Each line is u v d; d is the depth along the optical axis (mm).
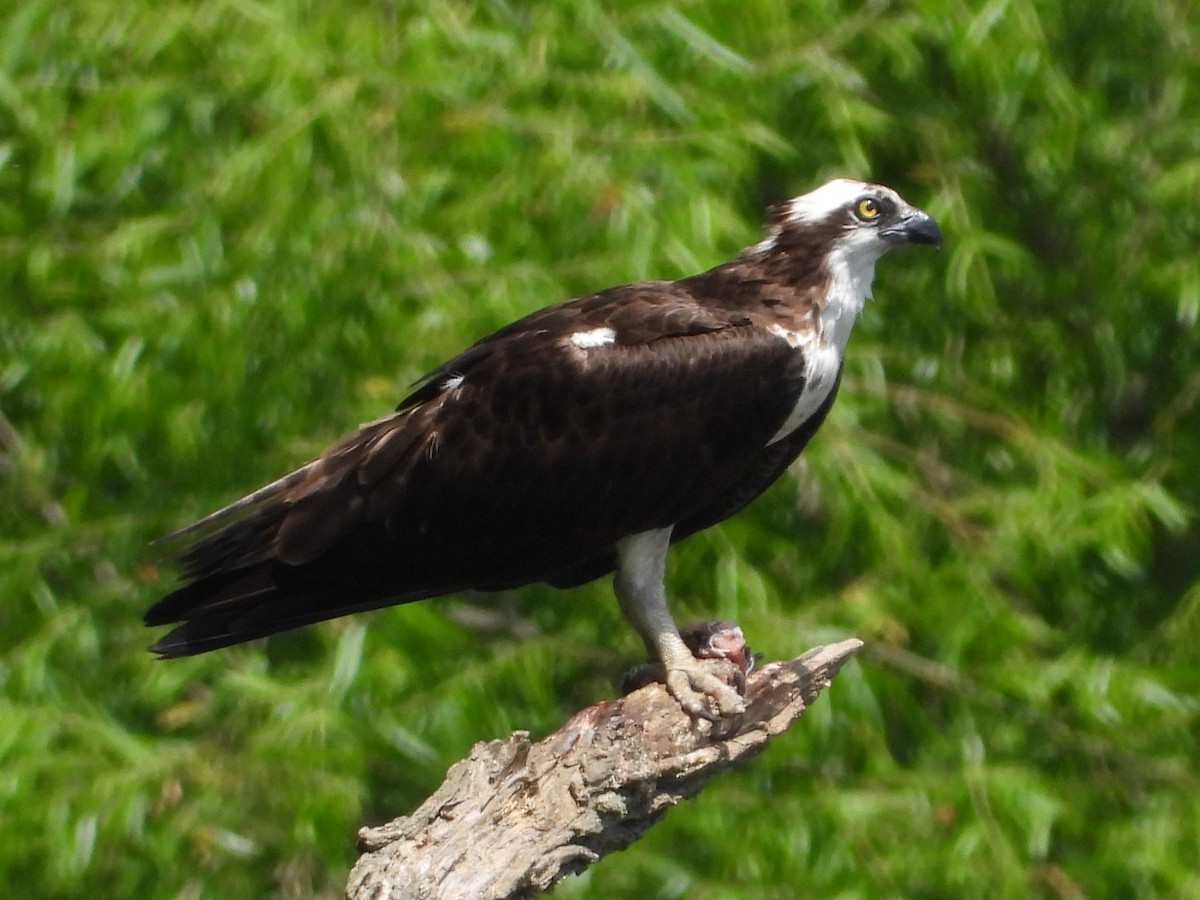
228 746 12594
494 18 12664
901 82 14320
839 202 9133
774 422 8883
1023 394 14664
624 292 9141
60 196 12125
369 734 12062
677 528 9445
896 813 12273
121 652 13086
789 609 12719
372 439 8875
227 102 12633
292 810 11984
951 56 13195
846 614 12484
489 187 12141
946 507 12922
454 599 13688
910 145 14383
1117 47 14711
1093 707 12625
